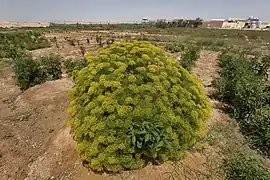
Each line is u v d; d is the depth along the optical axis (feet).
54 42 87.45
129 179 14.56
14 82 37.40
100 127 14.20
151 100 14.89
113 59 16.57
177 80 16.47
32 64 34.06
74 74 19.24
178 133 14.84
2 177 17.26
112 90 15.20
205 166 15.64
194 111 15.55
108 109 14.43
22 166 18.12
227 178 14.64
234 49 68.28
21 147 20.24
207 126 19.81
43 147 19.66
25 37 89.92
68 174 16.16
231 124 20.81
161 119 14.32
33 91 29.91
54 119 23.35
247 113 21.44
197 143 16.98
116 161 14.02
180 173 14.93
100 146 14.25
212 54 61.21
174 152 14.61
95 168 14.47
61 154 18.02
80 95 16.22
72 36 107.04
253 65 36.24
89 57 17.48
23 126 23.22
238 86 22.84
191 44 76.84
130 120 14.20
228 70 31.68
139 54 16.99
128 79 15.37
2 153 19.63
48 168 17.29
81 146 14.64
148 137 13.42
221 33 139.95
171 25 203.62
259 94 21.80
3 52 63.87
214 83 30.86
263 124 18.49
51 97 27.30
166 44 76.38
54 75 34.94
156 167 15.19
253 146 18.17
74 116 16.17
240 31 158.30
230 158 15.98
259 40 106.83
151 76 15.55
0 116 25.58
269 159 17.20
